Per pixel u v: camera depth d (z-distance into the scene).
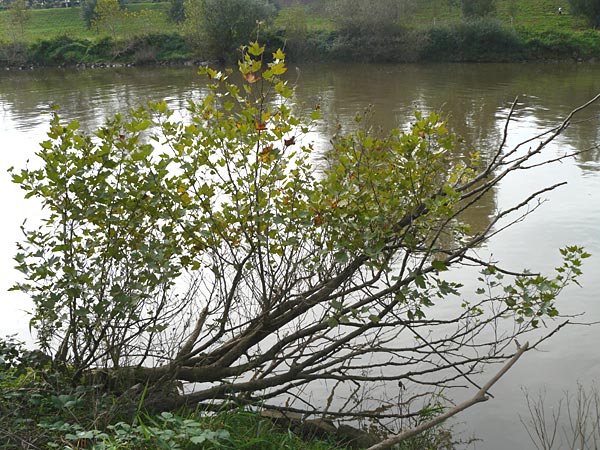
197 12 50.34
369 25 48.66
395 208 4.60
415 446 5.42
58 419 4.20
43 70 50.81
